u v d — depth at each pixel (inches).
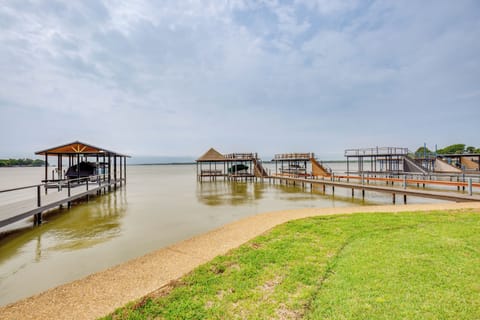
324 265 172.1
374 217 316.2
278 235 255.6
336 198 671.8
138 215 451.8
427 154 1229.1
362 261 172.4
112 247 280.2
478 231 236.4
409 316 112.7
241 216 441.4
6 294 182.2
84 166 820.6
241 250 213.8
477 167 1162.6
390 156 1090.7
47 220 415.2
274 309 123.6
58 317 133.3
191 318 119.7
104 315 131.5
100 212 481.1
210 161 1387.8
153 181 1337.4
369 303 123.4
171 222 396.5
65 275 212.7
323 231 260.4
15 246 287.3
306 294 134.8
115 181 890.1
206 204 575.5
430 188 847.1
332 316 115.0
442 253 182.5
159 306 131.3
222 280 156.6
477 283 138.9
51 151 713.0
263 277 158.9
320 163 1133.1
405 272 153.5
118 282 173.0
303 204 575.2
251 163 1448.1
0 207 368.8
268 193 788.0
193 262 205.3
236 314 121.0
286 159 1182.9
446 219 291.3
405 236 227.5
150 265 203.2
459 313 113.7
